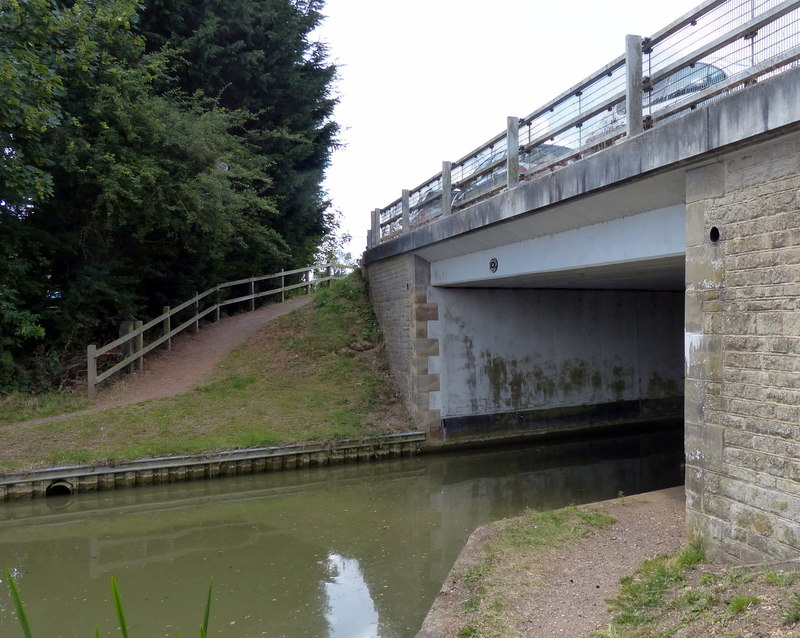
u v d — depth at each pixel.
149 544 7.89
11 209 12.32
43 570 7.08
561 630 4.38
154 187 12.97
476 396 13.19
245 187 16.61
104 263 14.15
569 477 10.99
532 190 8.36
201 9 18.36
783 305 4.80
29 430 10.66
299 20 20.97
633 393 14.84
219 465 10.65
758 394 4.99
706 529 5.48
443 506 9.35
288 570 6.96
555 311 14.05
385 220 15.85
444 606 5.01
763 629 3.41
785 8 4.97
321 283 21.64
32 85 9.73
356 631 5.50
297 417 12.33
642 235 7.25
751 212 5.10
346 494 10.09
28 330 11.93
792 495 4.68
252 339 15.57
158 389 12.94
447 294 13.10
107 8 11.27
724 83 5.64
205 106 18.84
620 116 7.17
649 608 4.53
